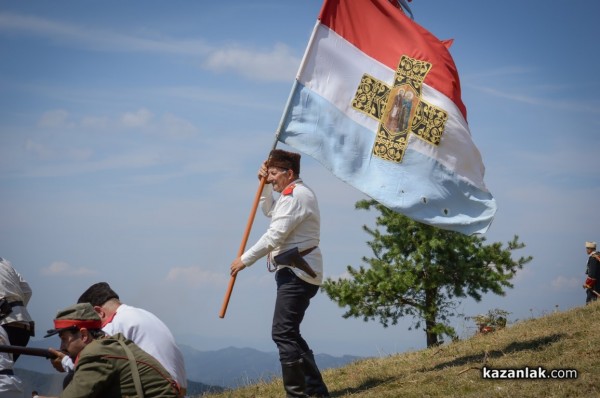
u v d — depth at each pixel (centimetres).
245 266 742
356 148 816
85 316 503
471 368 800
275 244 737
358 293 1639
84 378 463
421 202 804
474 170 816
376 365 974
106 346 476
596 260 1691
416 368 888
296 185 754
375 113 819
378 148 814
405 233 1644
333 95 822
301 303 747
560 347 852
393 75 821
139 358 477
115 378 469
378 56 826
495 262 1636
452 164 809
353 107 822
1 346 576
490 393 697
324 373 982
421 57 818
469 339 1088
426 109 812
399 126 815
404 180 809
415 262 1620
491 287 1612
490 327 1141
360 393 797
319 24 827
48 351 591
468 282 1638
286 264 741
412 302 1653
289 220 734
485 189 814
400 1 852
